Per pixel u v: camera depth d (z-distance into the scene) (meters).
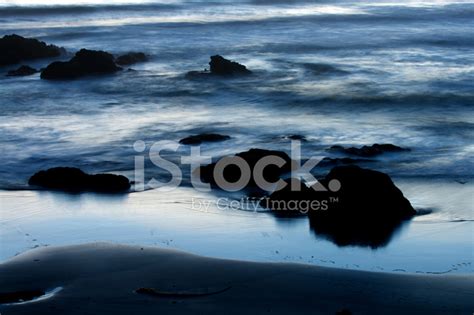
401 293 9.96
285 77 29.44
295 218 12.98
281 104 24.19
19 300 9.73
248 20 48.72
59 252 11.29
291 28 45.44
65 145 18.69
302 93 25.70
